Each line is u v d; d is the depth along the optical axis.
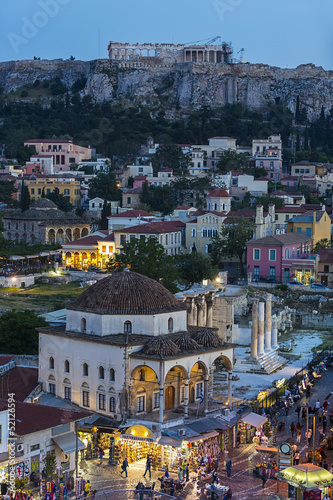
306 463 72.50
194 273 161.75
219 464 80.50
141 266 141.75
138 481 74.94
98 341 87.88
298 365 123.44
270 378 114.31
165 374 84.88
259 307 121.38
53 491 70.94
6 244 199.00
